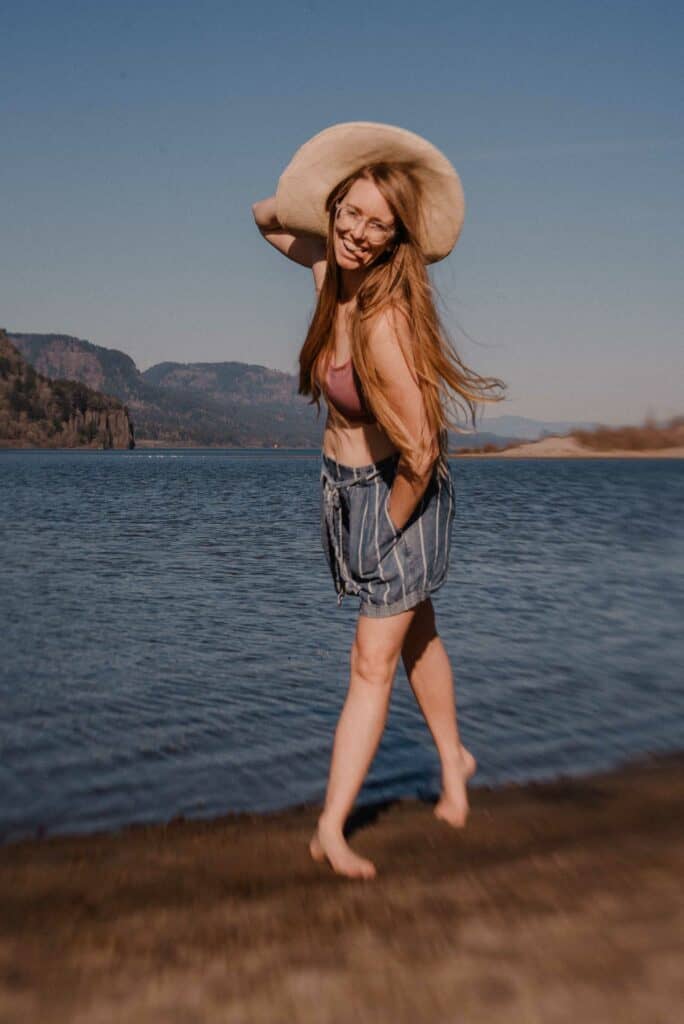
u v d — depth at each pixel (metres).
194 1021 1.57
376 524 2.39
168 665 4.86
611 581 7.61
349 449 2.44
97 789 3.03
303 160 2.31
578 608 6.37
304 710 4.04
